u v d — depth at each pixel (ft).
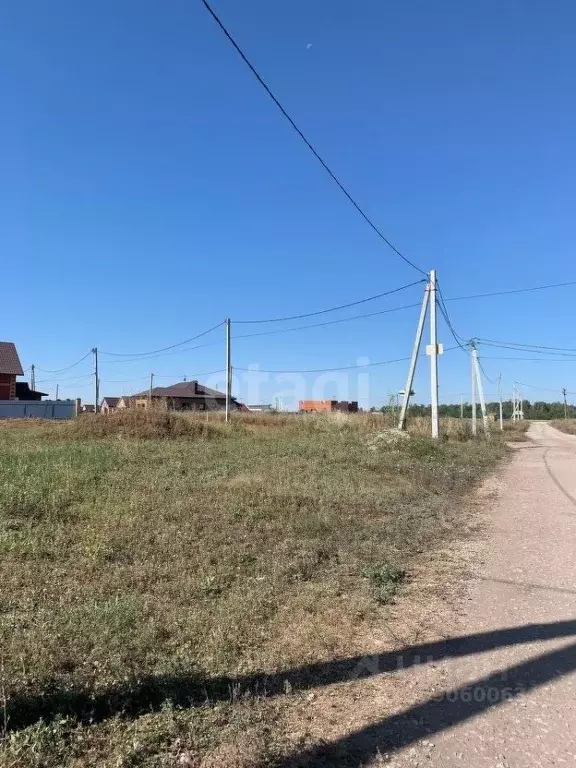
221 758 9.13
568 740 10.00
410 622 15.65
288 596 17.10
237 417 114.83
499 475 54.44
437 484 42.42
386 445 58.90
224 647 13.16
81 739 9.43
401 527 27.25
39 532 22.25
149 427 69.56
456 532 27.68
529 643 14.23
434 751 9.62
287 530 24.89
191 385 258.37
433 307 73.05
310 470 41.68
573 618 16.02
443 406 284.20
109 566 18.93
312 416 91.30
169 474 37.09
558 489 45.01
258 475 37.50
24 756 8.81
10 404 142.31
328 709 10.94
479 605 17.10
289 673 12.30
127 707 10.52
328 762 9.27
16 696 10.30
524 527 29.30
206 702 10.67
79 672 11.32
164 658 12.28
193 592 16.89
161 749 9.36
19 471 33.86
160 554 20.44
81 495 29.04
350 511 29.91
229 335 111.24
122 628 13.61
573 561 22.35
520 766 9.24
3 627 13.32
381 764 9.24
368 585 18.61
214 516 26.13
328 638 14.08
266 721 10.36
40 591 16.17
